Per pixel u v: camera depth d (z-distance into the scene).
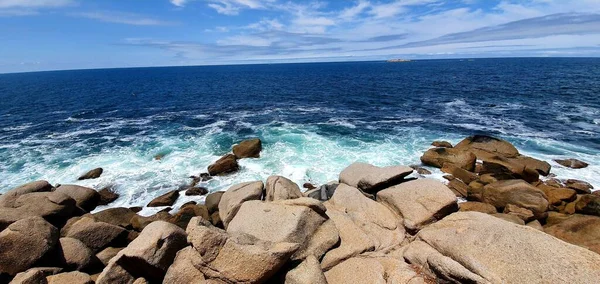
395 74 95.00
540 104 37.25
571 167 18.55
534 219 12.75
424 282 7.53
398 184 12.73
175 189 17.33
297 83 72.44
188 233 8.00
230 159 19.25
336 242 9.23
